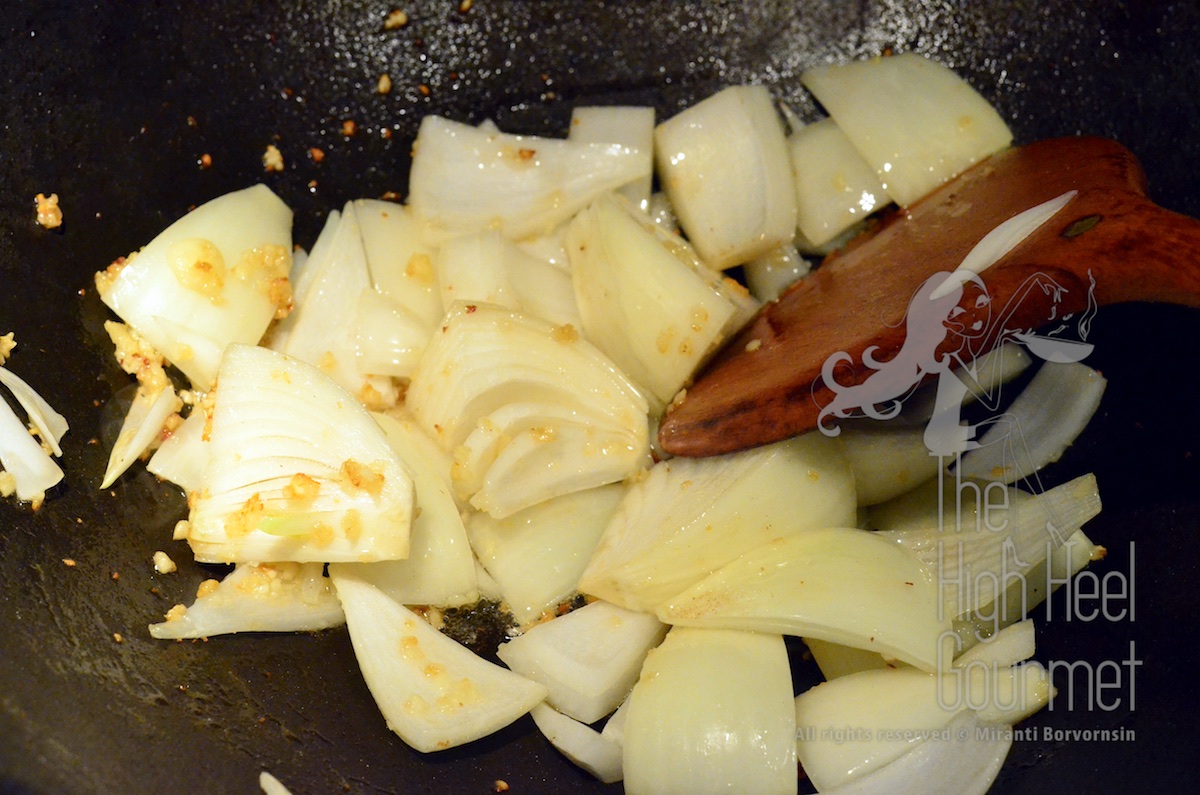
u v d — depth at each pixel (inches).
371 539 11.3
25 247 11.9
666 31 14.5
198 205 13.2
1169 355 12.6
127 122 12.7
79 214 12.3
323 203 13.9
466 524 12.4
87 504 11.6
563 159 13.5
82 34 12.3
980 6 14.0
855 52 14.5
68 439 11.7
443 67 14.3
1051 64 13.8
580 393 12.3
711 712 11.0
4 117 11.9
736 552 11.6
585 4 14.4
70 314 12.1
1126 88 13.5
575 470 12.2
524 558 12.2
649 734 11.1
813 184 13.7
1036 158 12.6
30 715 10.1
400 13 14.0
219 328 12.4
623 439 12.4
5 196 11.8
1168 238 10.5
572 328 12.4
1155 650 11.5
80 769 10.0
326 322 13.0
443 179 13.5
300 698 11.4
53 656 10.5
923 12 14.3
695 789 10.9
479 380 12.1
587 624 11.8
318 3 13.7
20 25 11.9
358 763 11.2
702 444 11.5
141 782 10.2
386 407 12.8
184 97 13.1
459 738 11.3
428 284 13.3
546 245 13.5
